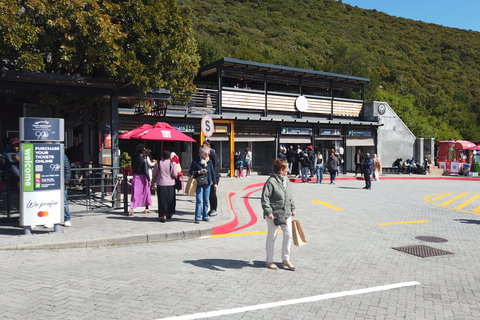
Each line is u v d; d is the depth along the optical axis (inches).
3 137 566.3
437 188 767.7
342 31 3651.6
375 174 895.1
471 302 182.5
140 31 406.6
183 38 470.0
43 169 295.0
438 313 168.7
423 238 324.5
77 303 172.2
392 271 231.0
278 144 948.0
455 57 3622.0
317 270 229.5
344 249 282.4
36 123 292.5
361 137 1112.2
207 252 269.9
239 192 637.3
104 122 605.3
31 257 249.8
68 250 270.7
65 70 432.8
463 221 409.4
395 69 2778.1
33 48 362.6
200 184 352.5
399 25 4362.7
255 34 2723.9
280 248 283.0
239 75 903.1
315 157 884.6
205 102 872.9
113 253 264.8
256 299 180.9
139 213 397.7
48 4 346.0
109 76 406.6
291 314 164.7
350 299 183.6
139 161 386.3
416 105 2261.3
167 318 157.5
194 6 3016.7
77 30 365.1
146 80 394.0
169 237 308.5
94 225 334.6
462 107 2413.9
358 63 1862.7
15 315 158.7
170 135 467.2
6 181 347.9
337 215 430.0
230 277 213.3
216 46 1572.3
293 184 773.9
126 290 189.9
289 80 982.4
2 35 321.4
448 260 258.5
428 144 1239.5
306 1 4468.5
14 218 345.7
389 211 464.8
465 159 1190.3
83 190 492.4
